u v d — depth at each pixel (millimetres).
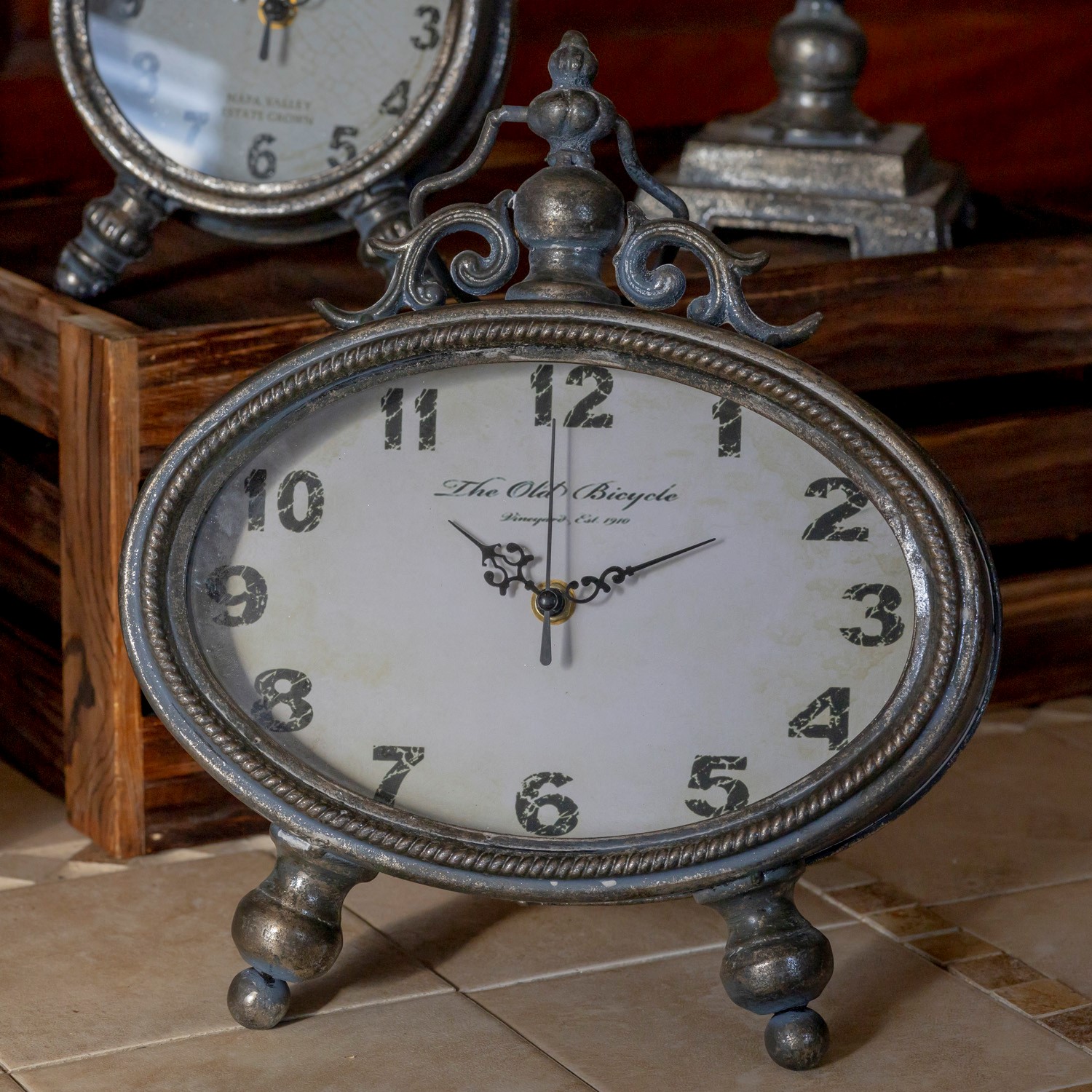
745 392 1006
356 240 1398
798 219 1343
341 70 1250
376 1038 1052
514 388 1022
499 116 1036
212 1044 1047
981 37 1813
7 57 1549
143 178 1250
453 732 1036
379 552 1033
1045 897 1167
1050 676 1385
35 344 1213
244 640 1036
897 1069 1039
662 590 1026
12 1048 1040
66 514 1192
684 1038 1057
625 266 1018
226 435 1016
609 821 1032
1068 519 1367
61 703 1239
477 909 1145
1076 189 1841
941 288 1300
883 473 999
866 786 1010
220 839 1212
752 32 1765
